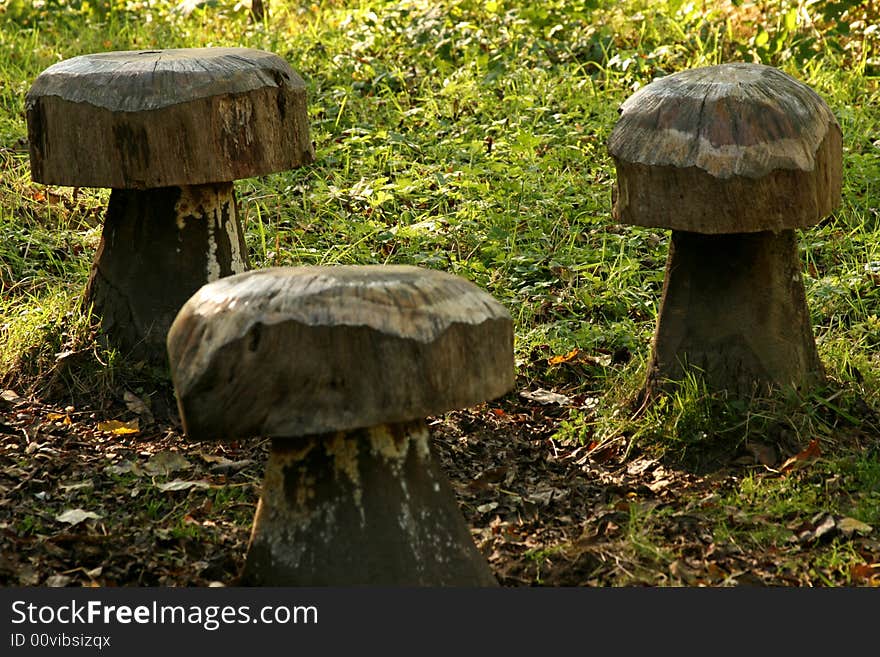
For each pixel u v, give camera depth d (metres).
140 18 10.73
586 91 8.62
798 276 5.13
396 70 9.07
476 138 8.24
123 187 5.13
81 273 6.59
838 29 8.88
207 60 5.21
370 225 7.02
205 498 4.62
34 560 4.03
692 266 5.09
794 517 4.50
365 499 3.44
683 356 5.11
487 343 3.41
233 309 3.26
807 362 5.16
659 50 8.77
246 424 3.24
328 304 3.21
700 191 4.60
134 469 4.84
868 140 8.05
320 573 3.43
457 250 7.08
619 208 4.88
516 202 7.40
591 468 5.06
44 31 10.36
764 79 4.73
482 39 9.41
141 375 5.59
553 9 9.56
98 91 5.10
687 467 4.98
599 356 6.03
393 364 3.21
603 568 4.06
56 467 4.88
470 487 4.81
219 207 5.61
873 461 4.81
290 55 9.55
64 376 5.62
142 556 4.08
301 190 7.75
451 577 3.52
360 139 8.01
